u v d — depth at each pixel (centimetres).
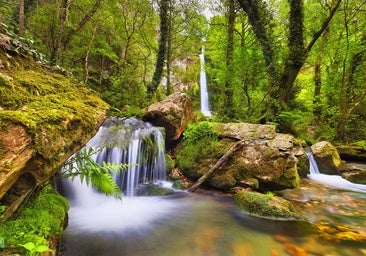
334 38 1455
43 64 358
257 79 1240
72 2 1255
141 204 555
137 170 672
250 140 707
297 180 716
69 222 415
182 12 1622
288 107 1109
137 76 1670
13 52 296
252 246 389
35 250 171
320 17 1391
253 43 1248
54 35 1405
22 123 184
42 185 302
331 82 1534
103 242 373
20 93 234
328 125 1539
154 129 770
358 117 1579
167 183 712
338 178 861
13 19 1407
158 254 353
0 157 164
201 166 709
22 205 249
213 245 388
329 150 952
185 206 555
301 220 487
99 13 1392
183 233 425
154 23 1823
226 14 1459
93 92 400
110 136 700
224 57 1419
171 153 826
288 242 404
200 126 795
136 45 2138
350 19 1345
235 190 639
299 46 1073
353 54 1365
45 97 262
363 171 852
